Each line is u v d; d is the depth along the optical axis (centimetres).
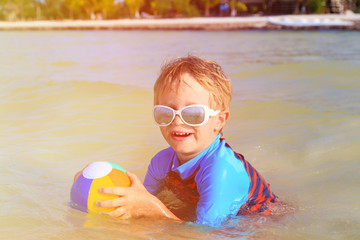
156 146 360
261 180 244
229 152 229
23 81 660
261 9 6041
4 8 8238
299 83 681
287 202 253
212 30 3662
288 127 416
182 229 203
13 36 2959
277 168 318
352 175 298
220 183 211
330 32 2856
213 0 6266
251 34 2828
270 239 199
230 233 202
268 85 674
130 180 223
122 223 207
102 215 211
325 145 361
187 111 204
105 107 494
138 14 7688
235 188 217
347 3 4744
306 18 3678
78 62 1073
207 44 1886
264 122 438
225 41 2111
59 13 8269
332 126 417
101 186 213
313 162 327
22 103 518
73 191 220
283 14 5353
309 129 408
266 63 1036
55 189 263
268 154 346
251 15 5994
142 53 1381
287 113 471
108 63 1046
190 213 229
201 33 3116
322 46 1716
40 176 288
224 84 220
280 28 3481
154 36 2736
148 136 389
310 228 215
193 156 222
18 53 1391
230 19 4609
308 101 542
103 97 542
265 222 218
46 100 532
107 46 1788
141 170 306
